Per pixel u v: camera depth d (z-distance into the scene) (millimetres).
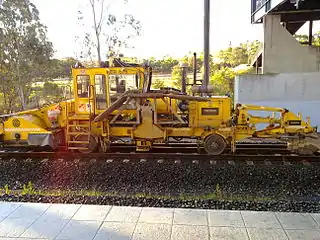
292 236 4539
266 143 10812
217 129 9477
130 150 10383
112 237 4578
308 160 9039
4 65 23844
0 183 8703
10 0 23578
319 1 15664
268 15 16250
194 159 9227
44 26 25516
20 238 4570
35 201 6379
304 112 14367
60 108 10312
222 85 23000
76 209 5508
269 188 8109
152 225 4914
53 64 26375
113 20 26094
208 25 15438
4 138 10070
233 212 5344
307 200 7410
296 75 14406
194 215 5238
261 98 14711
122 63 9906
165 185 8352
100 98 9859
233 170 8531
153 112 9547
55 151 10305
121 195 7625
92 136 9898
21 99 23219
